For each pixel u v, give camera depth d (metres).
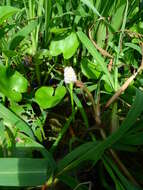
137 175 0.13
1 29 0.16
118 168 0.13
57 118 0.16
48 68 0.18
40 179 0.11
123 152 0.14
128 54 0.18
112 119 0.14
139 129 0.13
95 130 0.15
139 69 0.15
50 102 0.15
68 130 0.15
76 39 0.16
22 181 0.11
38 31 0.18
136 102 0.13
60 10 0.17
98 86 0.16
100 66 0.17
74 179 0.12
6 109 0.14
